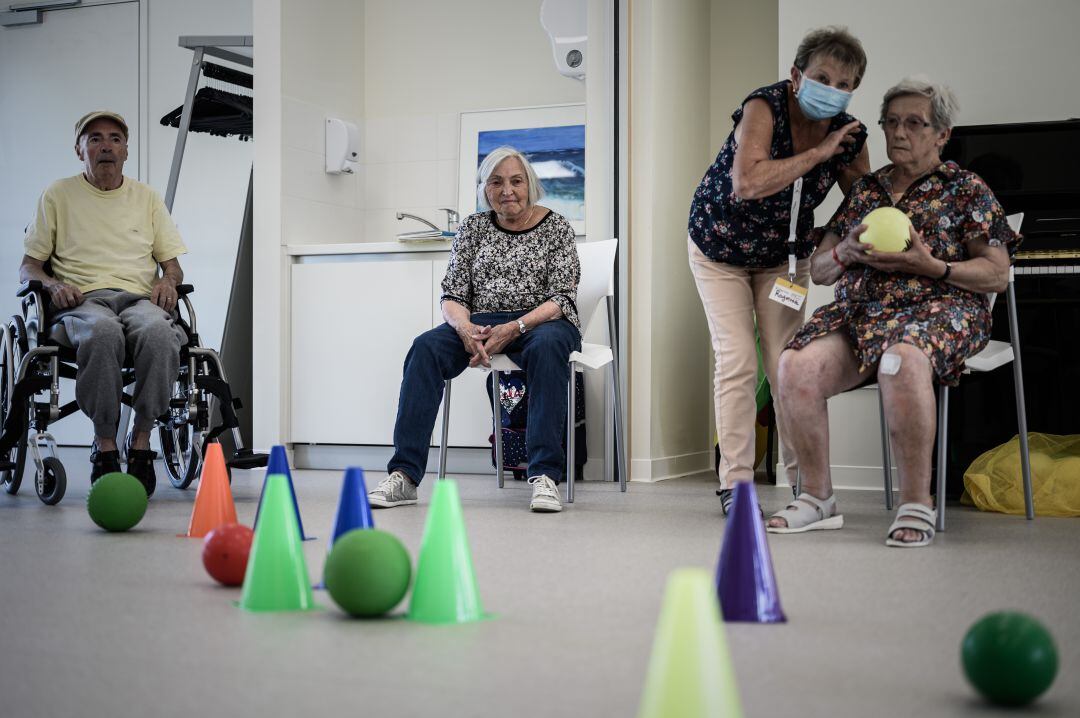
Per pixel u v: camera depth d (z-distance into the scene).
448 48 5.32
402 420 3.20
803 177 2.74
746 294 2.92
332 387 4.61
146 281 3.63
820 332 2.60
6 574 1.96
